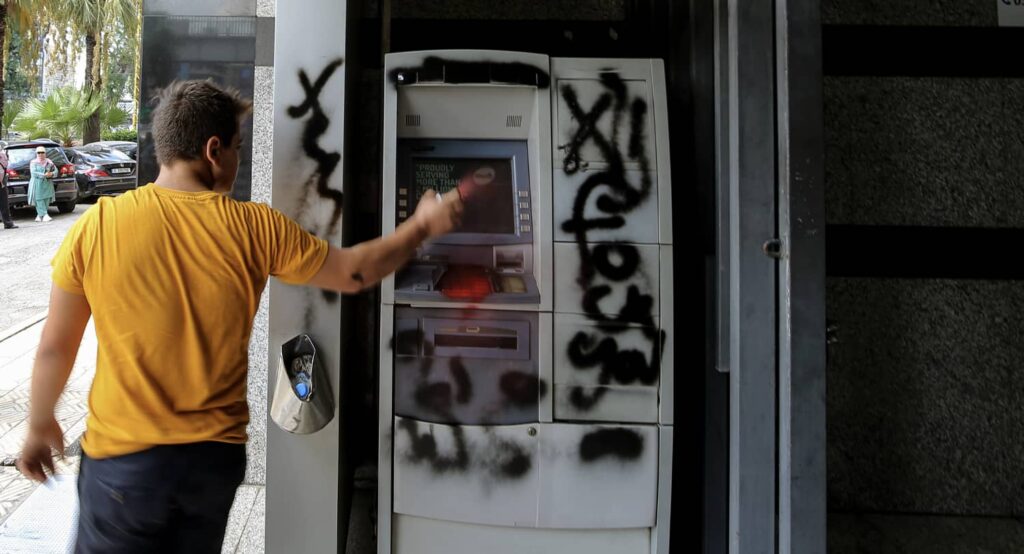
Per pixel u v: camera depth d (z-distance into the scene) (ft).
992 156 8.71
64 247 4.44
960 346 8.76
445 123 6.53
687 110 6.99
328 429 6.30
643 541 6.43
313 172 6.25
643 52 8.16
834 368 8.77
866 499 8.87
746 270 6.24
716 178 6.58
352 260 4.77
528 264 6.35
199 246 4.45
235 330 4.59
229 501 4.76
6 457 10.81
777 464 6.31
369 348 8.44
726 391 6.51
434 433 6.25
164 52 9.25
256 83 9.28
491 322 6.21
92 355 17.47
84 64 68.95
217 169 4.81
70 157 44.80
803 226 5.97
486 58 6.29
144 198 4.50
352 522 7.97
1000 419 8.80
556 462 6.25
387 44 7.72
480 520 6.31
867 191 8.72
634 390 6.25
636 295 6.23
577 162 6.28
